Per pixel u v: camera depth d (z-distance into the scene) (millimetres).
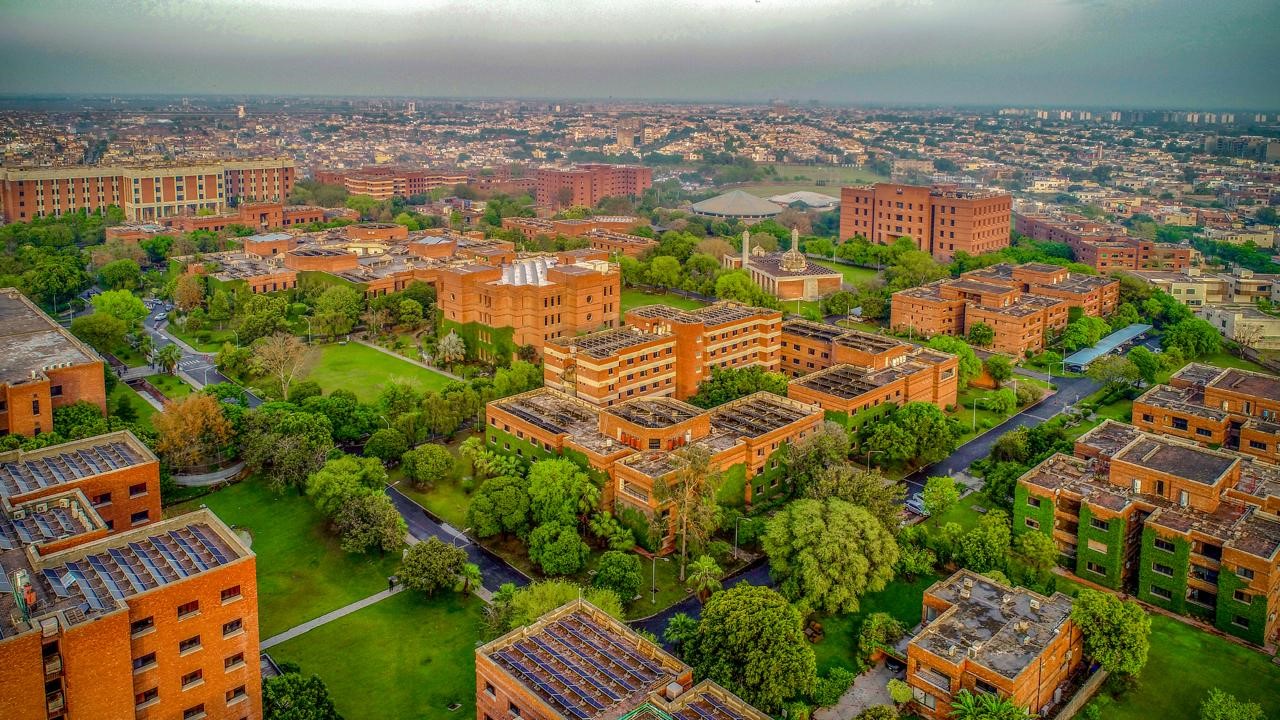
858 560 144500
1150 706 128125
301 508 180125
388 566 162375
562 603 129625
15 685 92688
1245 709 118625
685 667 110500
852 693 129250
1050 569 160875
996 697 116688
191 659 107188
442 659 137500
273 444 183750
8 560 110625
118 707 100688
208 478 191000
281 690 116312
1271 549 142125
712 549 161500
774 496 188125
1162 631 145250
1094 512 157750
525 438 190750
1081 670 133750
